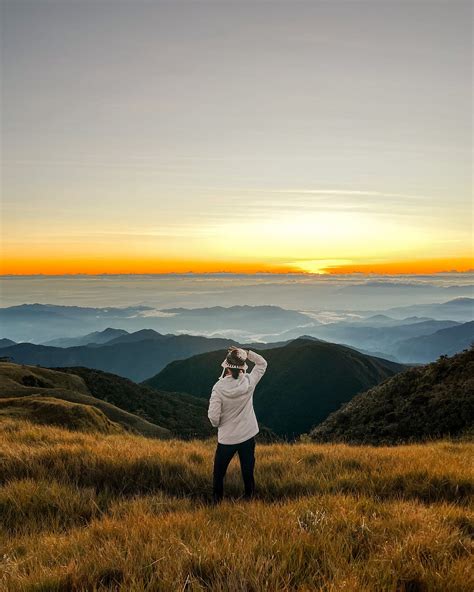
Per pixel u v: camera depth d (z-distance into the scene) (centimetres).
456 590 340
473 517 504
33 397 2320
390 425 2144
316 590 325
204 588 336
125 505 577
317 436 2692
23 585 354
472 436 1658
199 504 622
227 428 643
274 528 450
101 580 354
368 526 457
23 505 582
